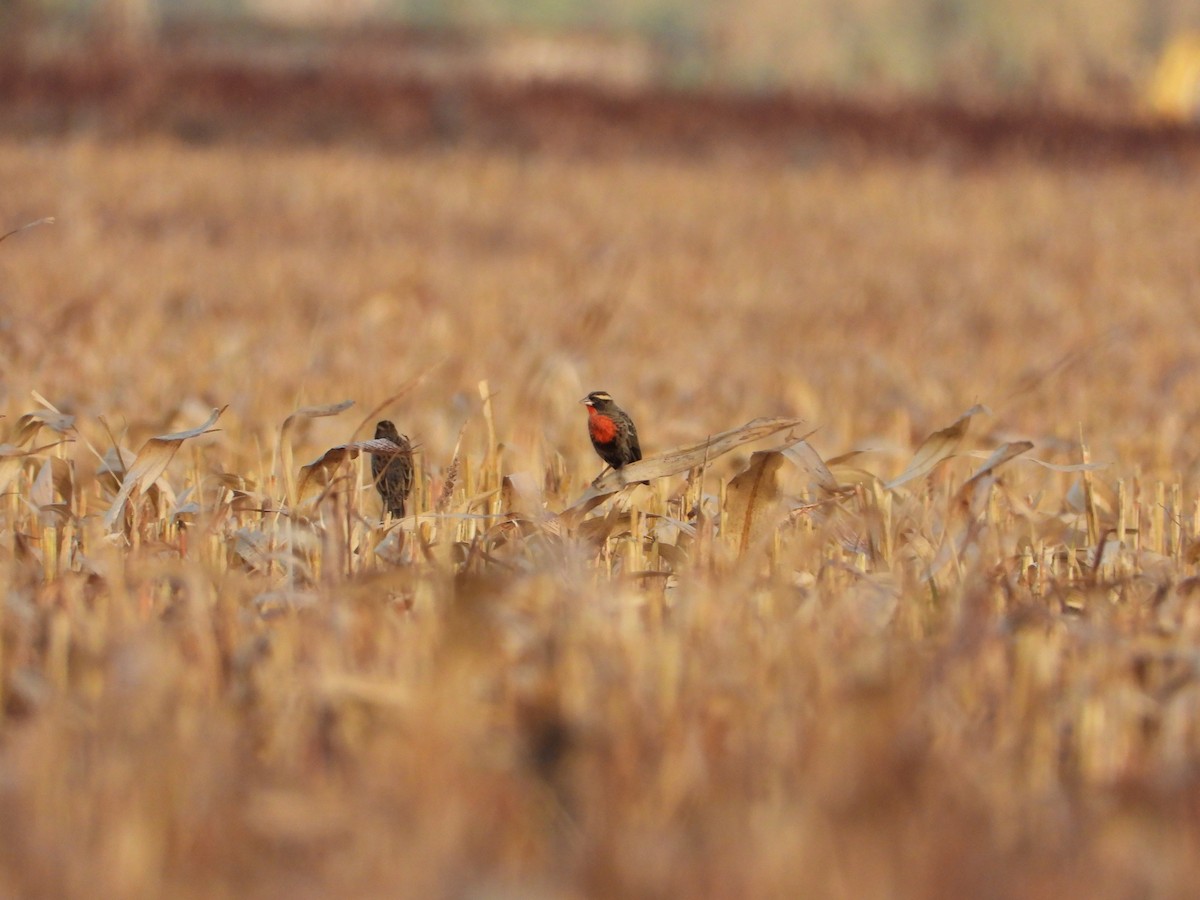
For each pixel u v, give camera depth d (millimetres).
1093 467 22547
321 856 12703
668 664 15133
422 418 38625
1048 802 13766
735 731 14523
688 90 154000
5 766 13719
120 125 134500
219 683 16078
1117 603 20125
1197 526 24516
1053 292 76375
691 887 12008
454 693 13977
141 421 32406
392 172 117438
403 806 12781
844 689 14625
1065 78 164875
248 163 118125
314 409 24031
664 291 74875
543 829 13266
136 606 17969
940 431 23406
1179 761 14680
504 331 57031
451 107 143750
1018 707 15461
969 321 69188
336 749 14703
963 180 129000
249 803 13266
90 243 78500
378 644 16219
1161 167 142875
